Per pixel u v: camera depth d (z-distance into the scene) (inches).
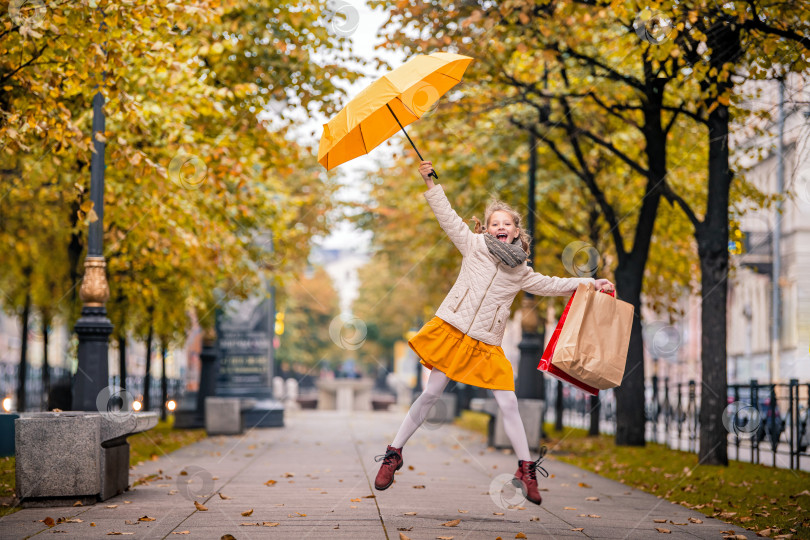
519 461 270.7
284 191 912.3
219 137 708.7
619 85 685.9
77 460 322.3
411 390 1760.6
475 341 267.3
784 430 565.3
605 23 601.3
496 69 645.9
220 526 269.1
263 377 1050.7
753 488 423.2
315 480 417.4
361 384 1830.7
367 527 266.5
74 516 292.8
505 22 591.2
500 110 778.8
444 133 729.6
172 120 636.1
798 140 497.7
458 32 604.1
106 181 636.1
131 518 288.0
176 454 589.0
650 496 392.8
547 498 366.6
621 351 268.1
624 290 733.3
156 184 619.5
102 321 440.1
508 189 900.0
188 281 794.2
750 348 1707.7
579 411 1136.8
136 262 775.1
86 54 412.2
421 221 1096.2
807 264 1505.9
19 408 1027.3
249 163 721.6
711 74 478.0
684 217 869.8
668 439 815.1
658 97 607.8
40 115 412.2
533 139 732.0
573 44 592.4
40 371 1291.8
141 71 615.8
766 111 546.0
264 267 948.6
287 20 700.0
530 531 267.4
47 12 386.0
